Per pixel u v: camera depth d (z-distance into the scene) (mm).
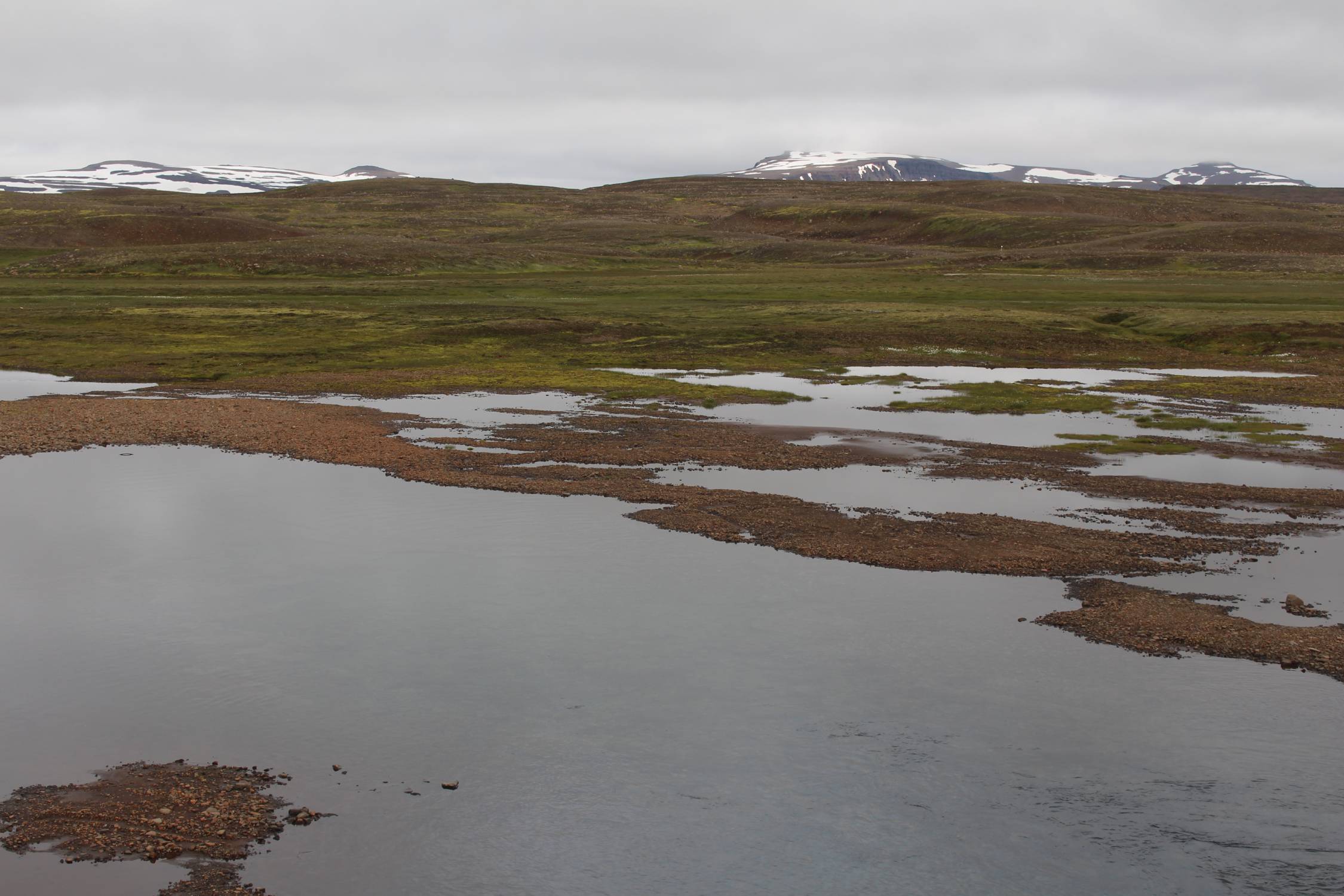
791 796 14844
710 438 39312
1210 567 24062
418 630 20609
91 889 12352
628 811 14500
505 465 34625
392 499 30219
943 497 30578
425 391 51375
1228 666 18719
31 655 19281
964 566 24234
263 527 27438
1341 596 22219
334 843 13570
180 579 23438
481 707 17391
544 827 14117
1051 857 13453
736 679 18406
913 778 15273
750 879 13125
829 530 27047
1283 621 20797
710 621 21047
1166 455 36781
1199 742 16125
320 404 46781
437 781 15164
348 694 17812
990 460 35812
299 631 20531
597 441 38688
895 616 21250
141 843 13367
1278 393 51500
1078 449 37656
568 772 15430
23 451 36125
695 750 16047
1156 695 17656
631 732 16594
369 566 24375
